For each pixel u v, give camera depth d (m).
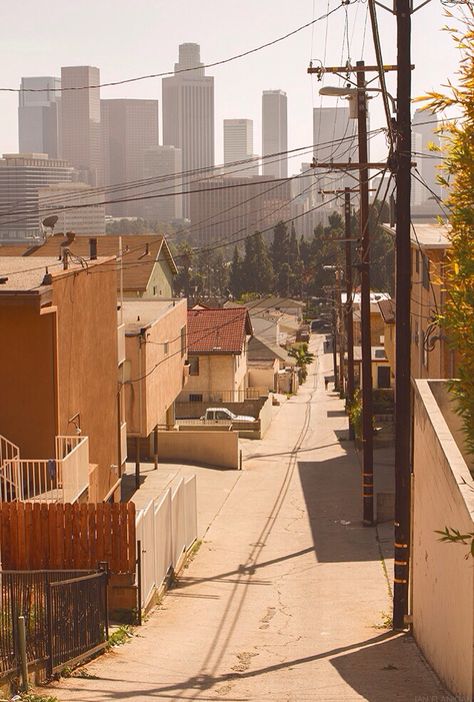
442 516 12.85
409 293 18.03
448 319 11.04
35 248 59.78
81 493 20.91
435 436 13.64
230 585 22.72
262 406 56.12
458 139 10.98
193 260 184.88
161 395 37.09
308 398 79.56
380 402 46.91
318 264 148.50
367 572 23.50
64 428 21.14
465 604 10.72
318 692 12.54
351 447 46.12
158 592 20.83
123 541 17.94
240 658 15.39
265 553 26.48
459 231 11.34
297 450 47.34
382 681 13.20
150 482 38.03
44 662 13.13
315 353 130.50
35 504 17.69
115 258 27.61
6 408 20.34
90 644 15.17
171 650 16.03
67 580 14.00
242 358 69.81
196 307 73.38
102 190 35.88
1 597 12.23
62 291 21.06
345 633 17.59
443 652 12.72
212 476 39.72
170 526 23.12
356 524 29.44
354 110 30.28
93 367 24.52
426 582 14.92
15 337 20.22
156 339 35.91
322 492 35.19
